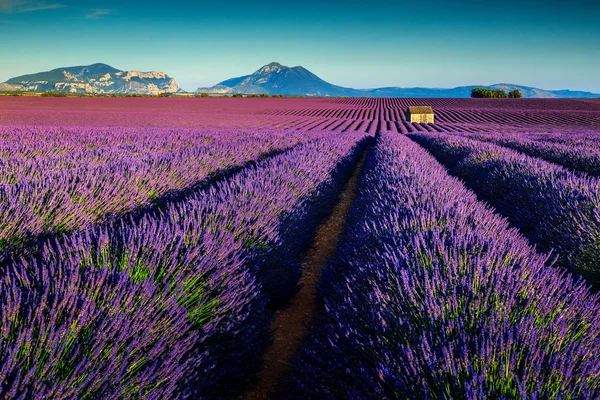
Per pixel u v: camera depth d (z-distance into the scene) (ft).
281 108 231.30
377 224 12.12
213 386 6.78
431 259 8.23
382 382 5.62
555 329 5.89
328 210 22.22
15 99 241.14
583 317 6.71
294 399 7.11
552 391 4.77
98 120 110.83
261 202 13.04
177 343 6.04
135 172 18.13
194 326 7.12
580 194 17.31
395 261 8.15
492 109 230.07
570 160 34.47
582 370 5.06
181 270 7.48
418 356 5.58
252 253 9.92
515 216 20.04
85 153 25.66
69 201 12.46
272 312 10.82
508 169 26.37
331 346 6.72
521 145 48.49
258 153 36.40
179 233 9.21
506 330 5.72
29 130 49.06
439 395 5.00
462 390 4.91
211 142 42.32
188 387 5.68
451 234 10.03
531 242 16.90
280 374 7.99
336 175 28.32
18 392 4.18
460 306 6.54
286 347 9.03
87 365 4.61
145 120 115.55
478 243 9.68
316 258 15.31
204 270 7.88
